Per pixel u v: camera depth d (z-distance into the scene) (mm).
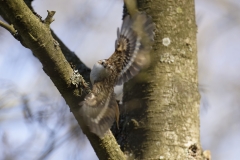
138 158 8602
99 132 6141
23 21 6363
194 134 8750
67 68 6758
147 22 7246
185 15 9211
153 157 8539
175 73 8883
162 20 9070
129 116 8883
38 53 6578
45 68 6711
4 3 6242
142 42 7246
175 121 8688
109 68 7066
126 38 7363
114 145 7324
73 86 6789
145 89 8828
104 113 6348
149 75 8836
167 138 8609
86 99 6418
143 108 8805
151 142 8617
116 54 7281
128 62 7223
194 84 9016
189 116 8789
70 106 6902
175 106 8750
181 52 9008
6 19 8812
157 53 8938
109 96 6680
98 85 6777
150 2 9102
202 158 8656
